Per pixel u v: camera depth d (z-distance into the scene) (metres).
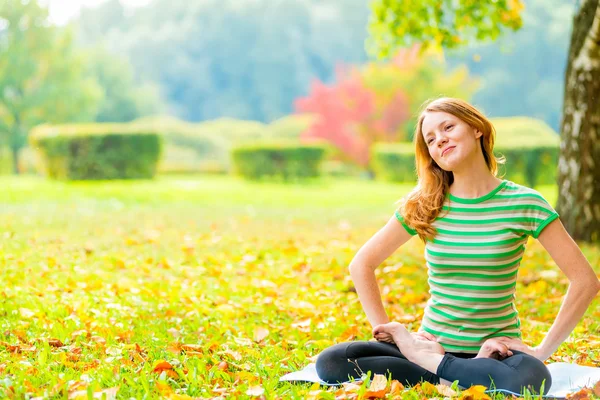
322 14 75.12
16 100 44.25
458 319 3.69
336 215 14.48
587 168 9.51
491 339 3.58
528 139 29.95
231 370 4.16
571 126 9.59
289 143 27.47
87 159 22.88
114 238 9.79
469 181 3.70
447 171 3.81
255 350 4.57
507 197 3.65
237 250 9.09
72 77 46.31
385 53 11.66
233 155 27.25
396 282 7.24
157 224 11.61
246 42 73.62
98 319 5.32
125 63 63.84
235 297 6.40
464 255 3.63
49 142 22.67
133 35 77.44
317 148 27.06
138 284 6.79
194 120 72.00
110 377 3.82
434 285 3.80
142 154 23.50
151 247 9.20
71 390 3.55
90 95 47.00
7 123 44.66
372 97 35.84
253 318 5.73
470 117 3.69
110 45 75.50
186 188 21.69
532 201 3.61
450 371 3.56
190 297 6.16
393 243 3.91
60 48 45.84
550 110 59.88
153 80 72.44
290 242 9.78
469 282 3.65
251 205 17.06
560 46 60.88
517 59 60.97
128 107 62.47
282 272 7.76
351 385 3.56
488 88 60.25
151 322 5.41
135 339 4.87
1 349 4.53
